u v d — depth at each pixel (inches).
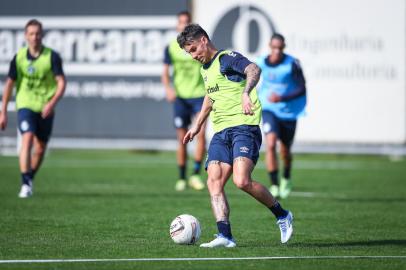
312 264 897.5
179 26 1870.1
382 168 2610.7
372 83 2802.7
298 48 2832.2
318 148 2847.0
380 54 2800.2
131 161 2800.2
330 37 2817.4
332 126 2827.3
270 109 1702.8
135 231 1187.9
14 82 1606.8
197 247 1011.3
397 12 2785.4
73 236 1127.6
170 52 1892.2
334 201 1674.5
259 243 1069.8
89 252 971.9
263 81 1712.6
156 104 2925.7
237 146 989.8
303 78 1704.0
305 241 1096.8
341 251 998.4
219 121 1016.2
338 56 2815.0
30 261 905.5
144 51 2923.2
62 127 2974.9
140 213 1424.7
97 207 1514.5
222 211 1003.9
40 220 1311.5
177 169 2506.2
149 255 948.6
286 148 1744.6
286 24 2832.2
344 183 2114.9
